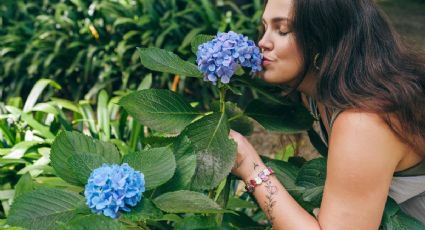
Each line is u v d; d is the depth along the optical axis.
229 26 4.53
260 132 3.98
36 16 5.23
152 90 1.55
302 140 2.50
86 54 4.73
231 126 1.75
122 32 4.75
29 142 2.50
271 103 1.67
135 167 1.37
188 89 4.49
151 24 4.64
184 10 4.65
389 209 1.57
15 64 4.75
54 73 4.80
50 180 2.20
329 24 1.49
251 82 1.62
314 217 1.52
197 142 1.52
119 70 4.65
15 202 1.30
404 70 1.51
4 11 5.21
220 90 1.57
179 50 4.35
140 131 2.62
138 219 1.23
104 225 1.15
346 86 1.47
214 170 1.49
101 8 4.81
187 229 1.27
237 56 1.46
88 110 3.00
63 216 1.29
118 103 1.52
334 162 1.44
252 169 1.55
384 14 1.60
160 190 1.42
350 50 1.50
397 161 1.47
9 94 4.79
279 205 1.50
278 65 1.56
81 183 1.41
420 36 5.50
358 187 1.42
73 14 4.91
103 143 1.46
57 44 4.71
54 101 3.01
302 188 1.62
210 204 1.30
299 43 1.52
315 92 1.65
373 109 1.41
